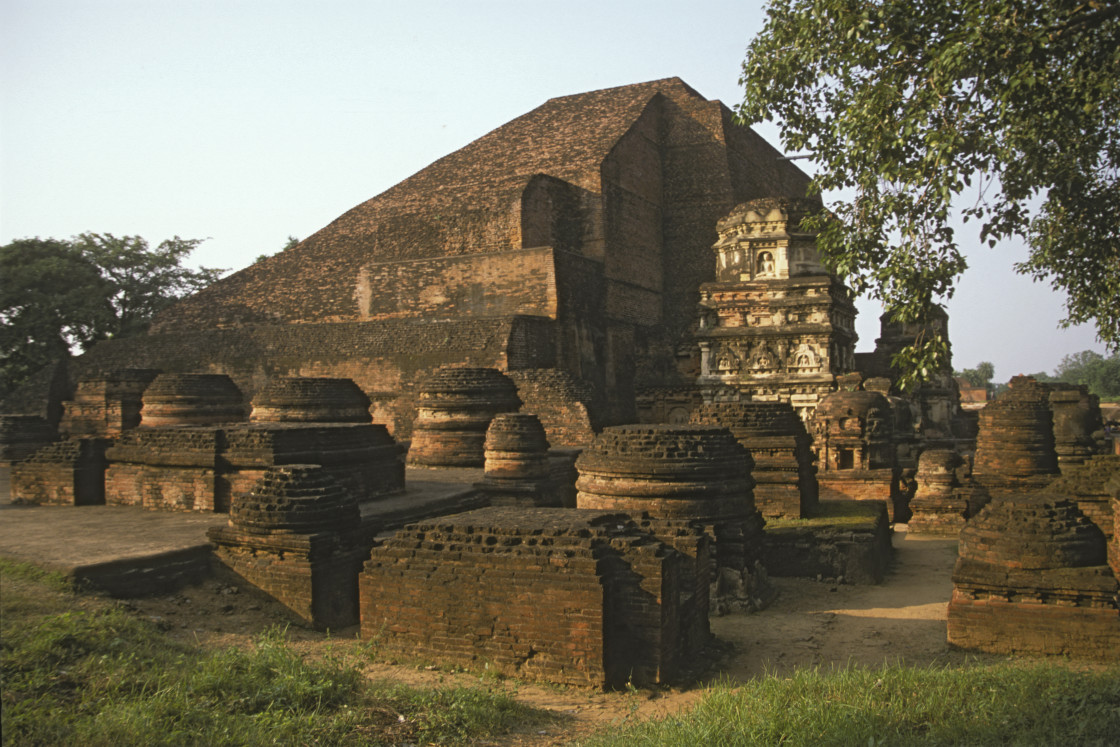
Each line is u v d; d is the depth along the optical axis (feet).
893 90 40.40
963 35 37.04
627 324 161.17
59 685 24.50
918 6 40.11
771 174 212.43
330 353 136.46
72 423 112.88
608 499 46.60
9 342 159.22
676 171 188.14
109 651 27.45
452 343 124.77
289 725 23.29
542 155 179.73
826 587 51.62
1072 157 44.47
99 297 168.14
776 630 40.45
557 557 31.12
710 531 44.65
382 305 147.02
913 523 72.84
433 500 57.00
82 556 37.17
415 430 85.25
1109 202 45.88
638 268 170.19
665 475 44.98
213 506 51.52
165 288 190.29
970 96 38.37
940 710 25.31
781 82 48.47
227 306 174.29
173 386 83.56
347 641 35.60
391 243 160.45
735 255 128.36
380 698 26.43
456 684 29.78
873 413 77.82
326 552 38.22
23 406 152.97
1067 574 33.99
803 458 63.93
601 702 28.76
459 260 140.46
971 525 36.86
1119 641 32.73
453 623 32.19
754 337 124.06
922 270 40.40
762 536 51.49
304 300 167.22
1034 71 37.06
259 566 38.37
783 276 125.18
